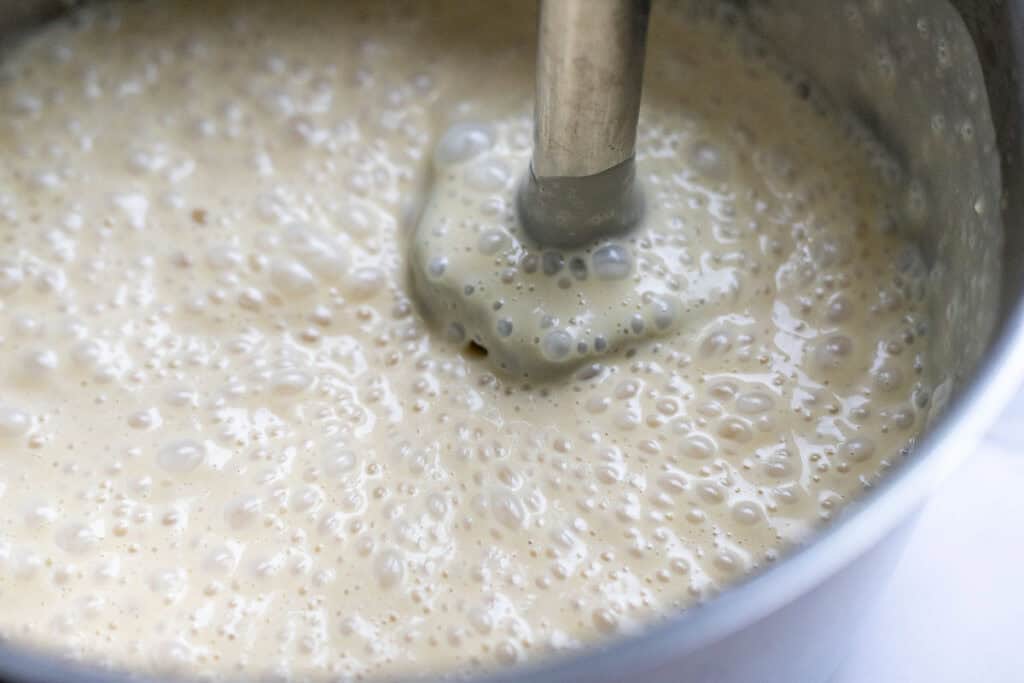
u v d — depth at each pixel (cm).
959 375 57
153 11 69
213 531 58
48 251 64
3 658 45
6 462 59
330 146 67
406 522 58
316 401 61
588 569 56
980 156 58
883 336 61
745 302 62
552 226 61
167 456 59
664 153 65
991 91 57
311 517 58
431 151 66
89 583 57
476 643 55
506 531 57
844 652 59
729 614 46
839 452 59
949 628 61
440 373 62
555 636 55
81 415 60
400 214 65
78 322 62
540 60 57
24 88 67
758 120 66
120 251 64
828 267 63
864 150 65
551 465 59
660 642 46
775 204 64
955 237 60
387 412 61
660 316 61
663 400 60
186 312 63
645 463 59
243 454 60
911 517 50
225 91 67
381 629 56
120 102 67
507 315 61
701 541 57
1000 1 56
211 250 64
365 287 63
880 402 60
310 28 69
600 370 61
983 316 55
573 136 58
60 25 68
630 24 56
